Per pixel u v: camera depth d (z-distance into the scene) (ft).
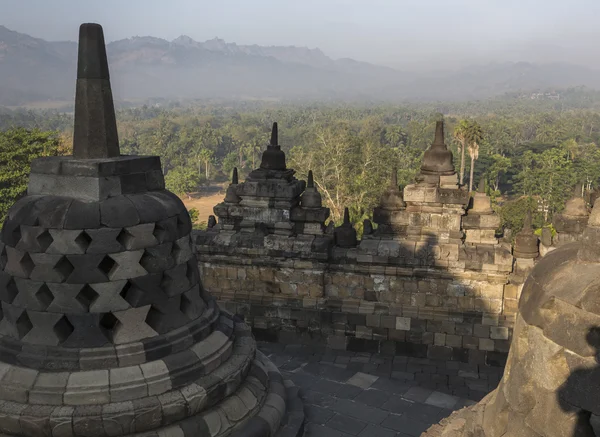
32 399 19.52
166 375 20.70
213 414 21.40
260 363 26.76
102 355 20.22
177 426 20.48
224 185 352.69
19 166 149.28
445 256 38.45
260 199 42.39
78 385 19.58
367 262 39.75
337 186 174.29
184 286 22.70
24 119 633.20
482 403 14.40
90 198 20.48
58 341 20.45
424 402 29.55
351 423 27.20
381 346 40.01
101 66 21.20
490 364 38.27
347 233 41.04
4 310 21.44
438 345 39.04
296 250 40.81
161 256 21.58
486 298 38.29
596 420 9.62
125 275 20.72
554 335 10.23
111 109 21.79
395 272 39.42
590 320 9.62
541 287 10.80
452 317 38.73
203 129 426.10
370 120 442.91
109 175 20.81
